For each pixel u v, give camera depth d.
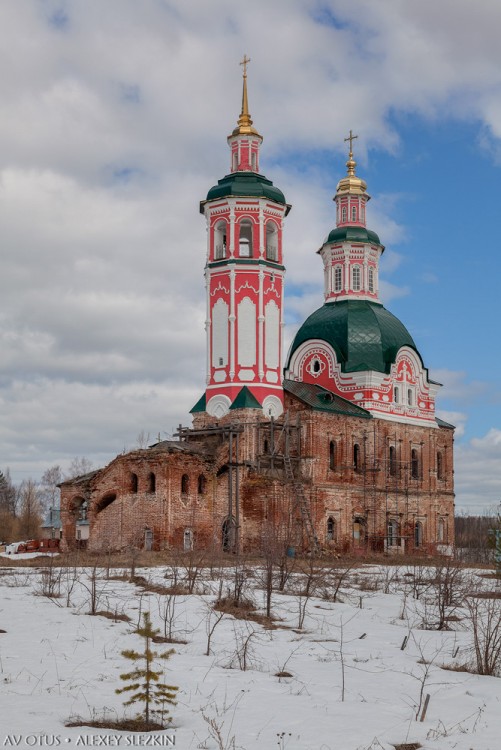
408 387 92.50
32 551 77.88
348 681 24.52
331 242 94.69
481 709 21.31
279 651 28.84
